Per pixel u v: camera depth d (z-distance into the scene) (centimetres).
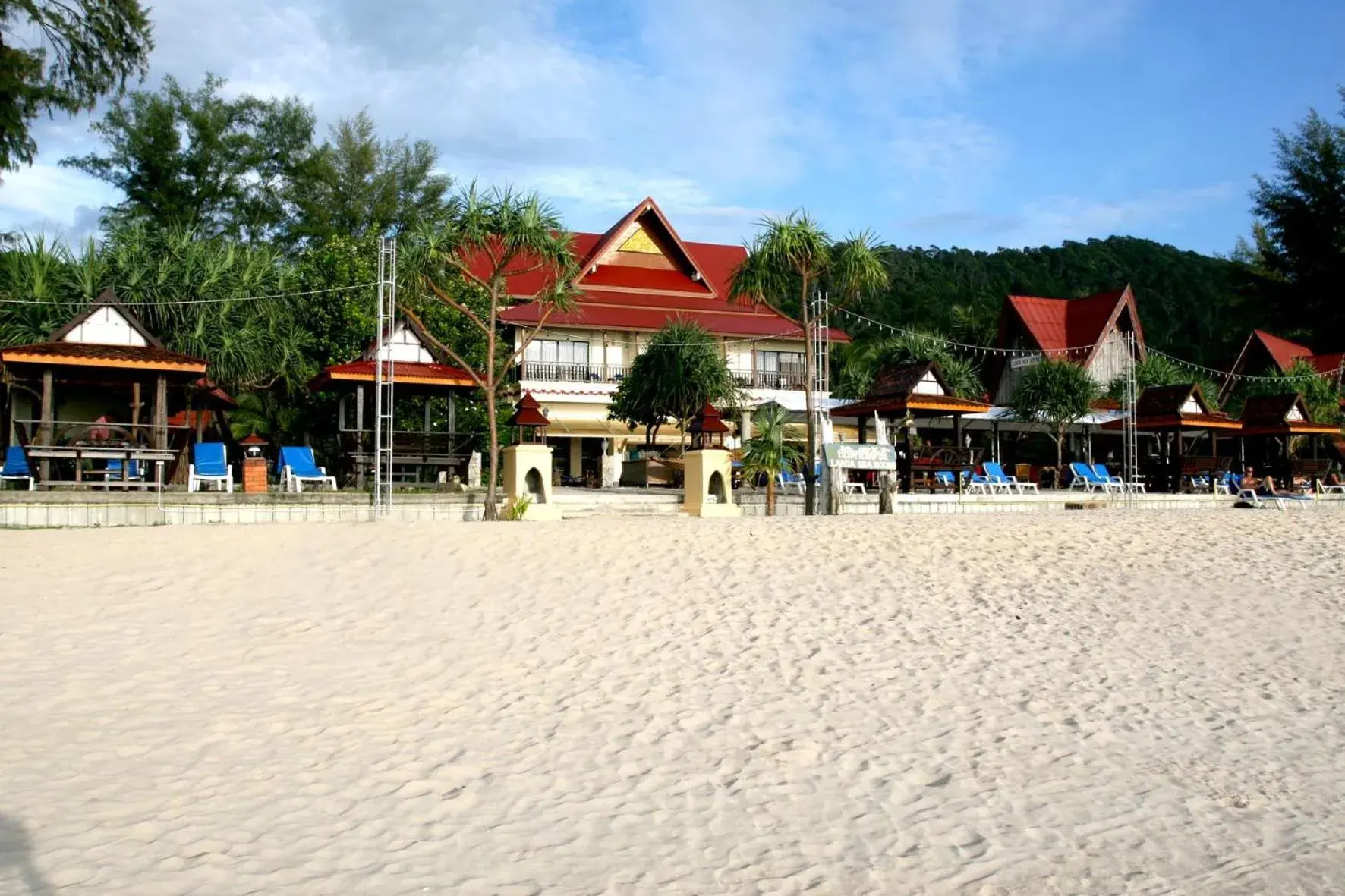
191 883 568
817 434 3045
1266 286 6538
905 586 1370
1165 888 618
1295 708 965
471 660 1029
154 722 828
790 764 796
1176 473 3703
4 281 2819
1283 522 1994
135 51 2064
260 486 2234
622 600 1255
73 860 586
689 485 2441
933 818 709
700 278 4925
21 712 834
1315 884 630
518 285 4378
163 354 2177
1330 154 6088
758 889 592
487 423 3177
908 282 8312
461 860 616
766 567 1442
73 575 1267
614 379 4422
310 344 3291
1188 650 1138
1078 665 1076
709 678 996
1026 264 10781
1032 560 1544
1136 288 10188
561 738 834
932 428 4269
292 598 1212
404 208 5144
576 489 2970
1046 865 644
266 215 4834
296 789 714
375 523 1834
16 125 1862
